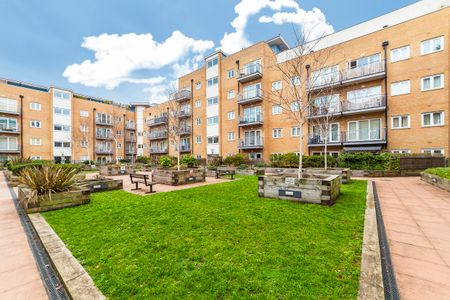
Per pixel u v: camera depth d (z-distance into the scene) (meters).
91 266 2.93
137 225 4.61
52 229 4.44
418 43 15.15
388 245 3.52
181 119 29.80
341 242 3.51
